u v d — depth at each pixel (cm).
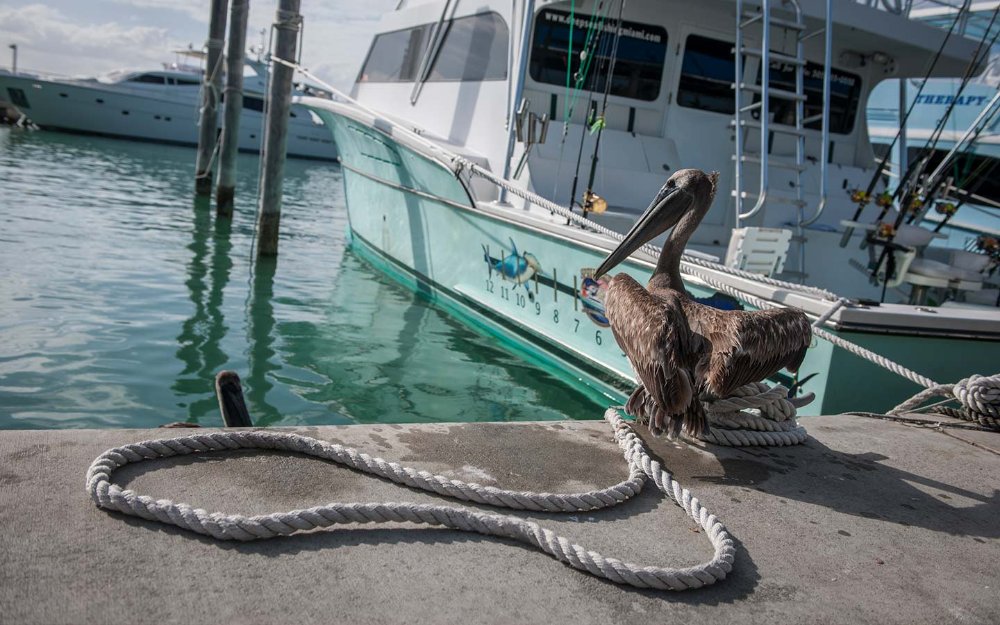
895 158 1402
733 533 241
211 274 1016
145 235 1248
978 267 698
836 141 899
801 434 326
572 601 195
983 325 499
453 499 239
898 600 212
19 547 188
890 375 492
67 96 3170
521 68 744
